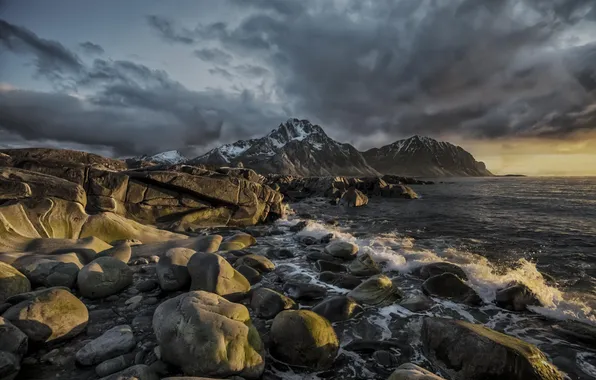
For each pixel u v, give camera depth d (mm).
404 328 7207
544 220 25984
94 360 5371
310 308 8188
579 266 12828
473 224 24125
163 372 5008
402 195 52406
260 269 11375
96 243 11656
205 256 8797
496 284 9555
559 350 6430
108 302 8000
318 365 5625
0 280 7168
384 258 12602
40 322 5754
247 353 5242
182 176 19812
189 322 5258
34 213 12406
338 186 56594
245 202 22297
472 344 5398
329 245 13859
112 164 24688
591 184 106625
